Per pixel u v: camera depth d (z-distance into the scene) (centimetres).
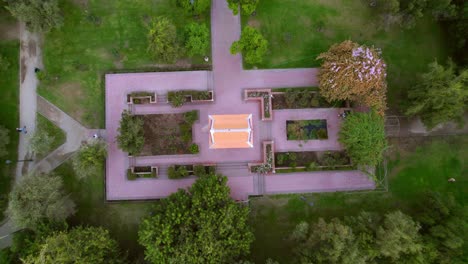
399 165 3875
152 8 3894
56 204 3253
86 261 2992
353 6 3978
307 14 3953
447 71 3247
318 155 3841
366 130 3206
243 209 3228
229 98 3844
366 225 3266
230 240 3008
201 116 3819
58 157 3747
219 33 3903
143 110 3794
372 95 3297
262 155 3797
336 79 3262
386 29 3828
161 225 2970
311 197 3803
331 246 3067
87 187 3716
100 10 3875
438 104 3334
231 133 3403
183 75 3838
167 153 3762
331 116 3850
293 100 3788
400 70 3959
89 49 3834
